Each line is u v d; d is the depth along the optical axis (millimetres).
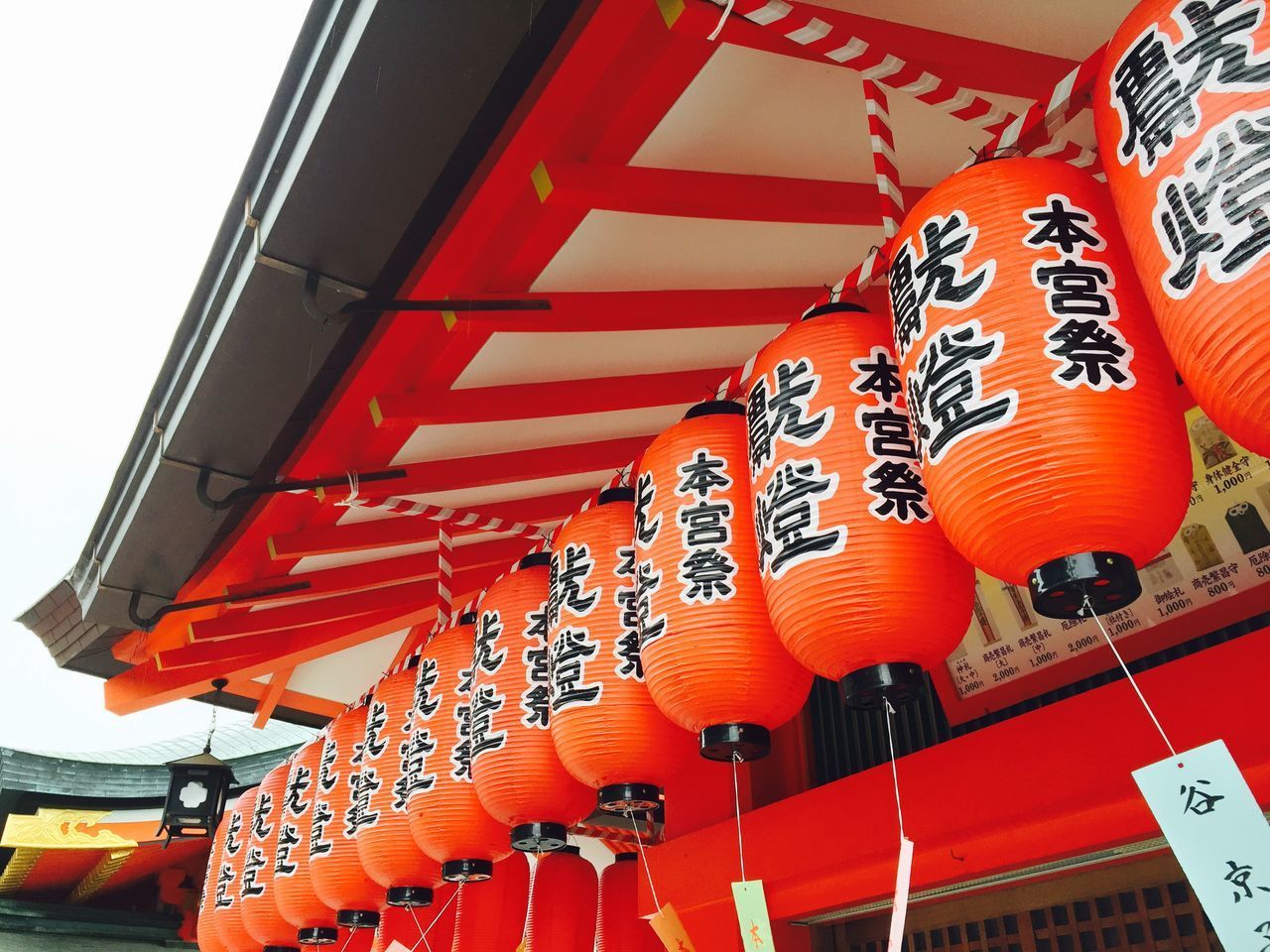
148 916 15469
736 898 3266
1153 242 1997
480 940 5816
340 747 6059
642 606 3365
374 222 4000
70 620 7332
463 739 4746
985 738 4090
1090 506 2184
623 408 5066
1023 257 2350
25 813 13570
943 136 3914
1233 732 3354
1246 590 3691
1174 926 3873
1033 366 2242
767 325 4789
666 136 3852
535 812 4180
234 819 7879
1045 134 2758
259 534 6066
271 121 3996
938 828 4137
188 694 7785
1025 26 3521
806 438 2869
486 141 3859
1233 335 1826
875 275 3131
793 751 5340
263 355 4609
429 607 7113
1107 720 3707
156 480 5363
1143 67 2045
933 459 2369
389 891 5242
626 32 3414
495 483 5520
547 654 4285
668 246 4312
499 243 4254
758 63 3529
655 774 3703
